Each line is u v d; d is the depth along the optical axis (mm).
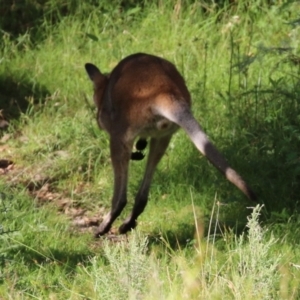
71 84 15266
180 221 11203
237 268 8406
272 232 9727
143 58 11094
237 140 12766
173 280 8539
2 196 11375
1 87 15570
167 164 12578
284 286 8117
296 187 11602
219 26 16297
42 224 10836
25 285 9047
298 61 13359
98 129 13664
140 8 16781
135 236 8203
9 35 16656
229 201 11305
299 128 12195
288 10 15625
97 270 8586
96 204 12305
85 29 16828
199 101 13922
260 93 13516
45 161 13273
